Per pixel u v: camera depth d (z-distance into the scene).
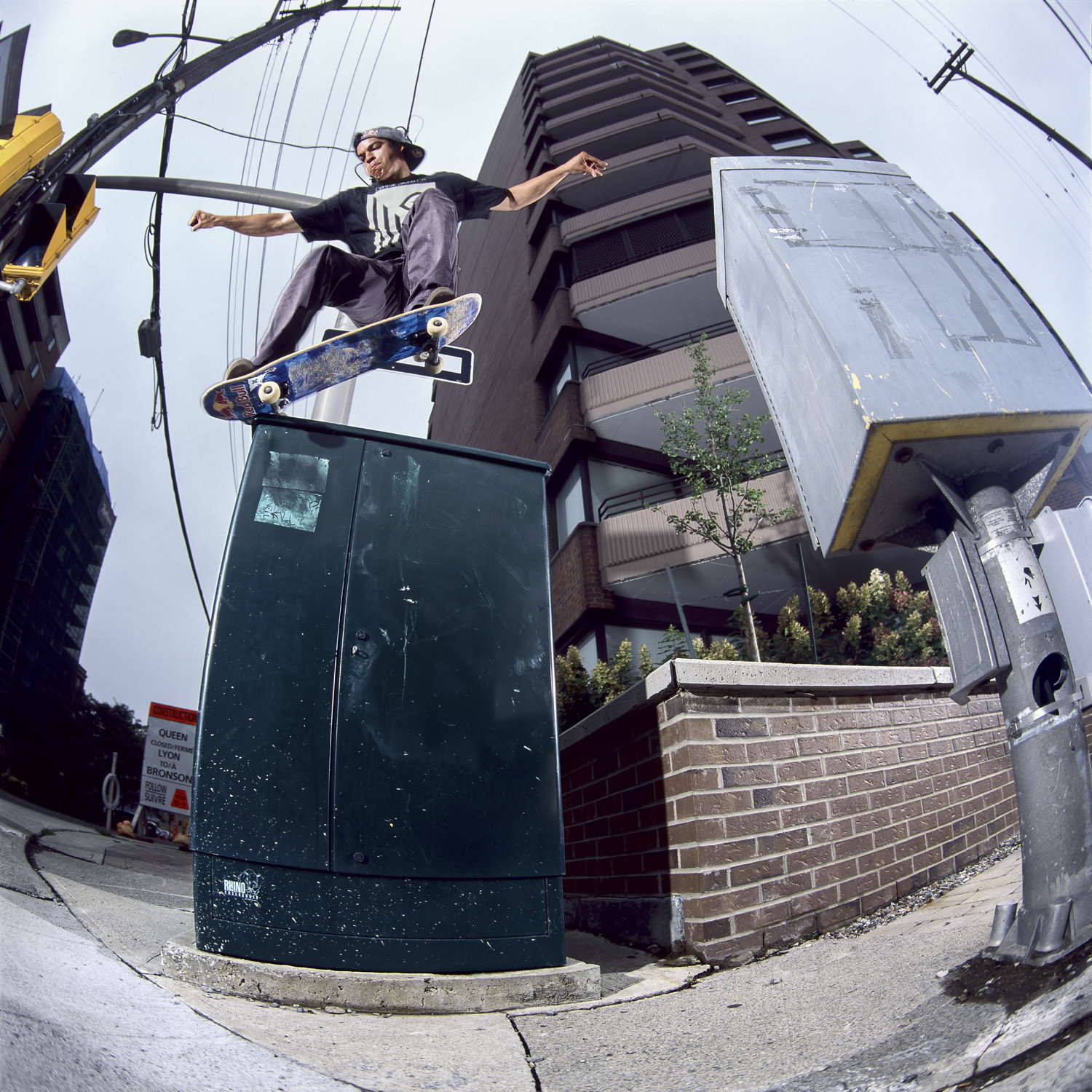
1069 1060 1.13
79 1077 1.20
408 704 2.78
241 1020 1.92
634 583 14.27
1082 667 3.66
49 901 2.72
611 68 26.97
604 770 4.10
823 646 9.84
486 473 3.32
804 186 2.55
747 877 3.15
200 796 2.48
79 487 62.69
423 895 2.54
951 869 3.79
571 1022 2.22
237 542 2.85
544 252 20.69
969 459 1.98
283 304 3.35
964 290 2.16
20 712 53.31
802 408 2.24
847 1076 1.47
